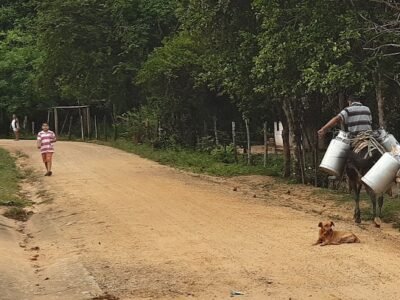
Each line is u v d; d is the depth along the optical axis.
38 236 11.98
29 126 51.34
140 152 29.81
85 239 10.98
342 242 9.91
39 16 39.06
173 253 9.57
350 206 14.58
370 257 8.91
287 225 11.58
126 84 38.72
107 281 8.09
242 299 7.14
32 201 16.20
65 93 42.31
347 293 7.27
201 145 29.88
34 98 48.09
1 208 14.77
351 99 12.35
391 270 8.23
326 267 8.45
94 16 37.44
